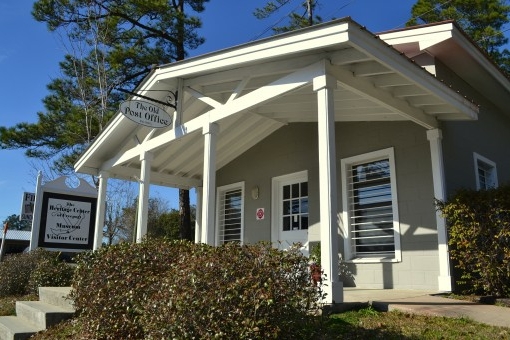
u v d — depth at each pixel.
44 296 7.03
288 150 9.48
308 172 8.96
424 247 6.91
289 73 6.03
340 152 8.35
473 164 8.18
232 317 3.20
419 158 7.25
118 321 4.45
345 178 8.19
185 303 3.29
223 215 10.95
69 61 14.94
